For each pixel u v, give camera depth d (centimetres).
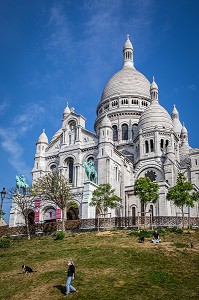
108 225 5975
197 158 8806
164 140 8719
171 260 3716
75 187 7175
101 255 3922
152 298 2712
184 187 5869
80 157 8138
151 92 10638
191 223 5941
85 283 3059
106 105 11369
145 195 5934
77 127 8412
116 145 10112
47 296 2820
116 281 3094
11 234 6506
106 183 6994
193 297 2742
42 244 4988
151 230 5300
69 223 6178
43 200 7356
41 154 8662
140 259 3738
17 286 3127
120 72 11994
